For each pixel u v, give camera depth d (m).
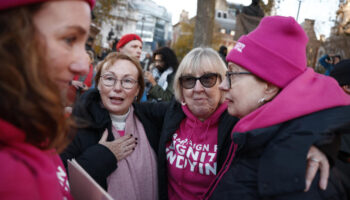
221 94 1.52
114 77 1.49
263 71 1.01
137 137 1.60
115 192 1.36
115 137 1.51
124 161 1.44
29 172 0.48
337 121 0.83
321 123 0.84
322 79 0.97
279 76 0.99
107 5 15.34
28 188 0.46
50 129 0.52
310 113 0.89
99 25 15.05
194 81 1.49
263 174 0.86
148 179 1.52
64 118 0.56
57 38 0.51
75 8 0.53
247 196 0.91
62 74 0.54
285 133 0.88
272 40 1.02
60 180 0.67
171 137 1.59
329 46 7.70
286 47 1.00
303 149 0.82
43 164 0.52
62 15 0.51
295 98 0.91
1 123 0.45
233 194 0.95
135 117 1.71
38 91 0.47
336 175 0.97
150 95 3.49
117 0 16.80
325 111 0.88
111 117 1.59
